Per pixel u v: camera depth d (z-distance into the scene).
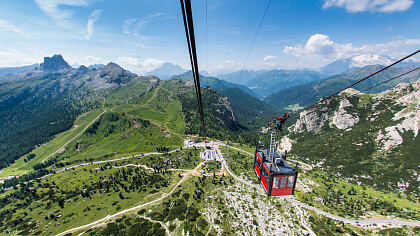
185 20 10.23
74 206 172.00
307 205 165.38
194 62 12.14
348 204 173.38
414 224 146.38
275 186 26.88
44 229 145.75
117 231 134.50
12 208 190.38
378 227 143.25
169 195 174.00
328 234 133.00
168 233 130.62
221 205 156.25
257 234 130.50
